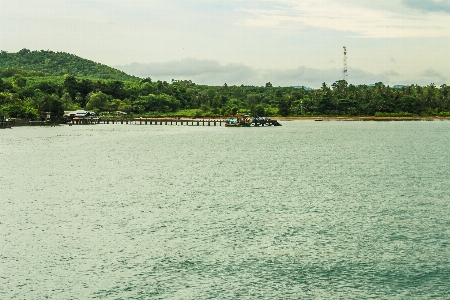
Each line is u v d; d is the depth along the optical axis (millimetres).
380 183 85750
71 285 41031
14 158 120188
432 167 107562
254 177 92938
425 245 50594
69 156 126625
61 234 53719
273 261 46219
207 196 73938
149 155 131750
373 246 50281
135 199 71625
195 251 48656
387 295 39781
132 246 50031
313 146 161000
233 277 42875
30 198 71812
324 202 69812
